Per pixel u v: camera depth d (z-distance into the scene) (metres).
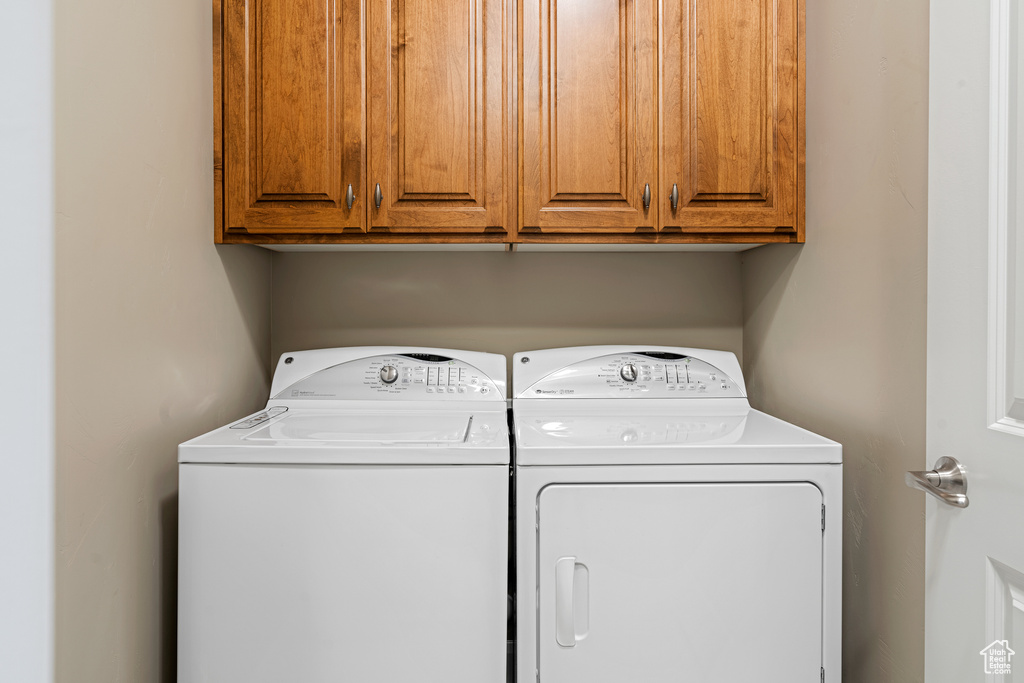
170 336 1.12
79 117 0.85
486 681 1.01
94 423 0.89
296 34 1.30
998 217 0.74
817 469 1.03
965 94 0.79
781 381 1.48
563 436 1.12
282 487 1.01
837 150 1.21
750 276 1.68
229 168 1.30
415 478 1.01
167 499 1.11
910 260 0.98
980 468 0.77
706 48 1.32
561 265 1.72
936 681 0.85
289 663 1.00
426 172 1.32
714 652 1.02
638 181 1.33
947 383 0.83
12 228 0.78
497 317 1.72
